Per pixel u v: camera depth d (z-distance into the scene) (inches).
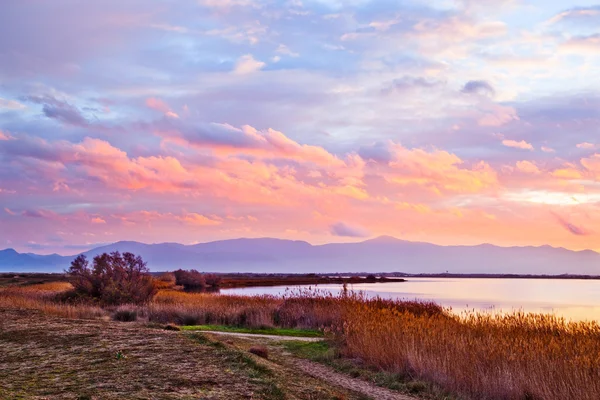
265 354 602.5
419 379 537.3
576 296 2632.9
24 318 777.6
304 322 997.2
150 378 410.9
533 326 714.8
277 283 4249.5
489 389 488.7
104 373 426.9
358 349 645.9
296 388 428.1
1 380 403.9
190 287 3149.6
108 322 799.7
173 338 591.2
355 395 461.4
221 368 450.3
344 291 1135.6
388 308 1014.4
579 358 508.7
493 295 2632.9
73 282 1418.6
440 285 4598.9
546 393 457.4
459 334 641.0
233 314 1043.9
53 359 482.9
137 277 1459.2
